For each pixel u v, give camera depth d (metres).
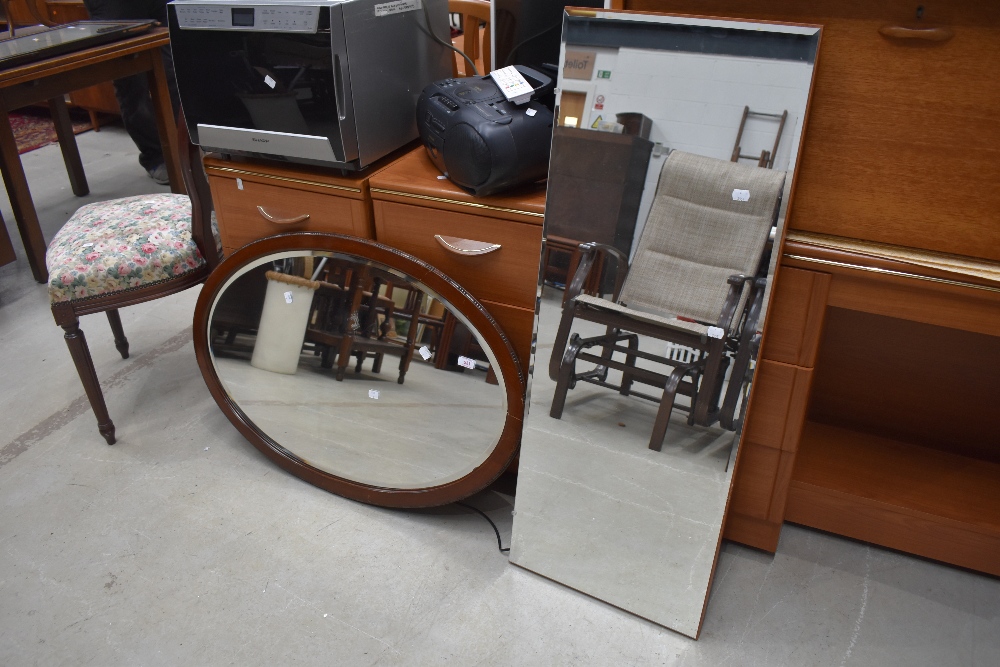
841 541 1.73
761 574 1.64
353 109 1.44
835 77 1.21
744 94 1.20
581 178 1.33
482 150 1.35
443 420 1.59
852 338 1.71
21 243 3.08
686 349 1.37
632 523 1.51
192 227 1.92
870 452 1.75
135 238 1.90
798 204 1.33
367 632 1.49
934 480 1.67
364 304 1.56
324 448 1.78
